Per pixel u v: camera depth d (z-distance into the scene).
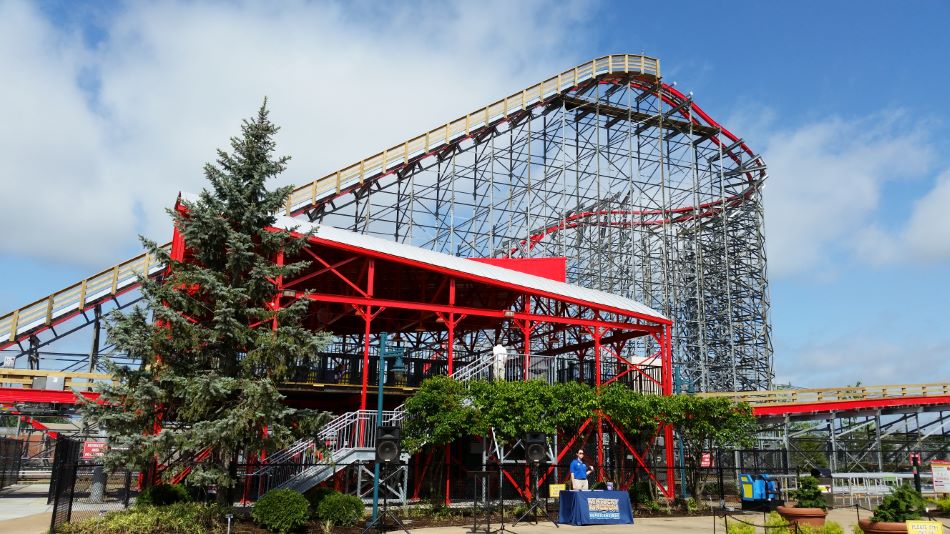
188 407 17.95
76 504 23.41
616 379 34.34
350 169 42.31
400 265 34.81
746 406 29.39
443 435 23.28
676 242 54.81
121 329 18.09
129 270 36.00
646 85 51.62
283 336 18.91
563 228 47.00
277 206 20.31
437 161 45.59
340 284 37.00
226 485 17.92
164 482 20.91
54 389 29.42
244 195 19.69
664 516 25.31
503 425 23.92
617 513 21.92
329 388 27.48
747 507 27.75
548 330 42.00
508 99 46.53
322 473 22.31
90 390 29.86
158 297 18.50
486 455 26.80
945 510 26.61
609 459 31.77
